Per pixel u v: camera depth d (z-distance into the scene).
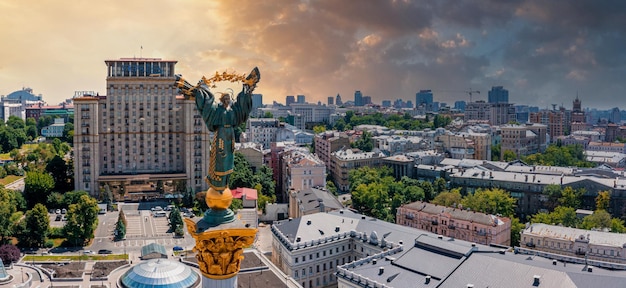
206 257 44.47
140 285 183.50
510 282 157.50
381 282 171.50
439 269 171.12
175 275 187.62
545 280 154.62
